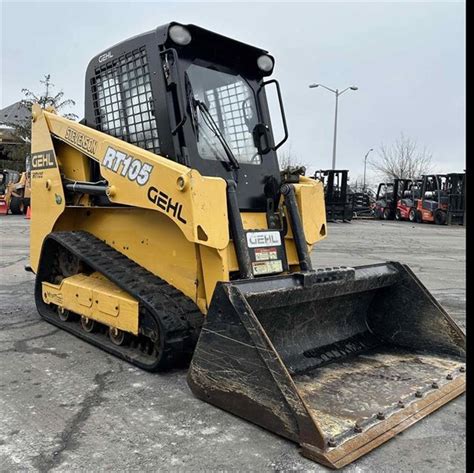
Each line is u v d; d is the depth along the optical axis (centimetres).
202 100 415
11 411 318
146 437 287
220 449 275
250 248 383
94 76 477
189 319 372
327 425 285
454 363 383
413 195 2880
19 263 912
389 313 426
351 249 1323
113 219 470
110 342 436
